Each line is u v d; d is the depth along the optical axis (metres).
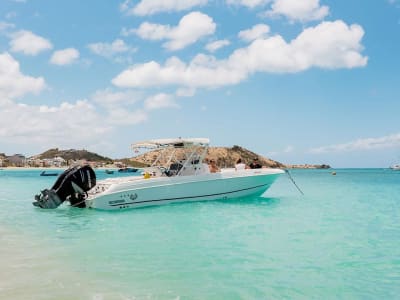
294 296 5.48
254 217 12.84
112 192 13.98
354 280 6.22
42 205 14.24
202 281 6.04
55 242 8.87
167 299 5.26
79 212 13.75
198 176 15.82
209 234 9.82
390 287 5.92
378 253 8.00
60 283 5.88
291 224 11.54
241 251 8.02
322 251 8.12
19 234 9.86
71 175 14.21
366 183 41.44
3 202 18.97
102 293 5.45
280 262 7.20
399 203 18.48
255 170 17.56
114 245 8.53
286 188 31.36
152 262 7.11
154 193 14.78
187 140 15.94
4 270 6.54
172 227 10.87
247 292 5.59
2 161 195.38
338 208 16.06
